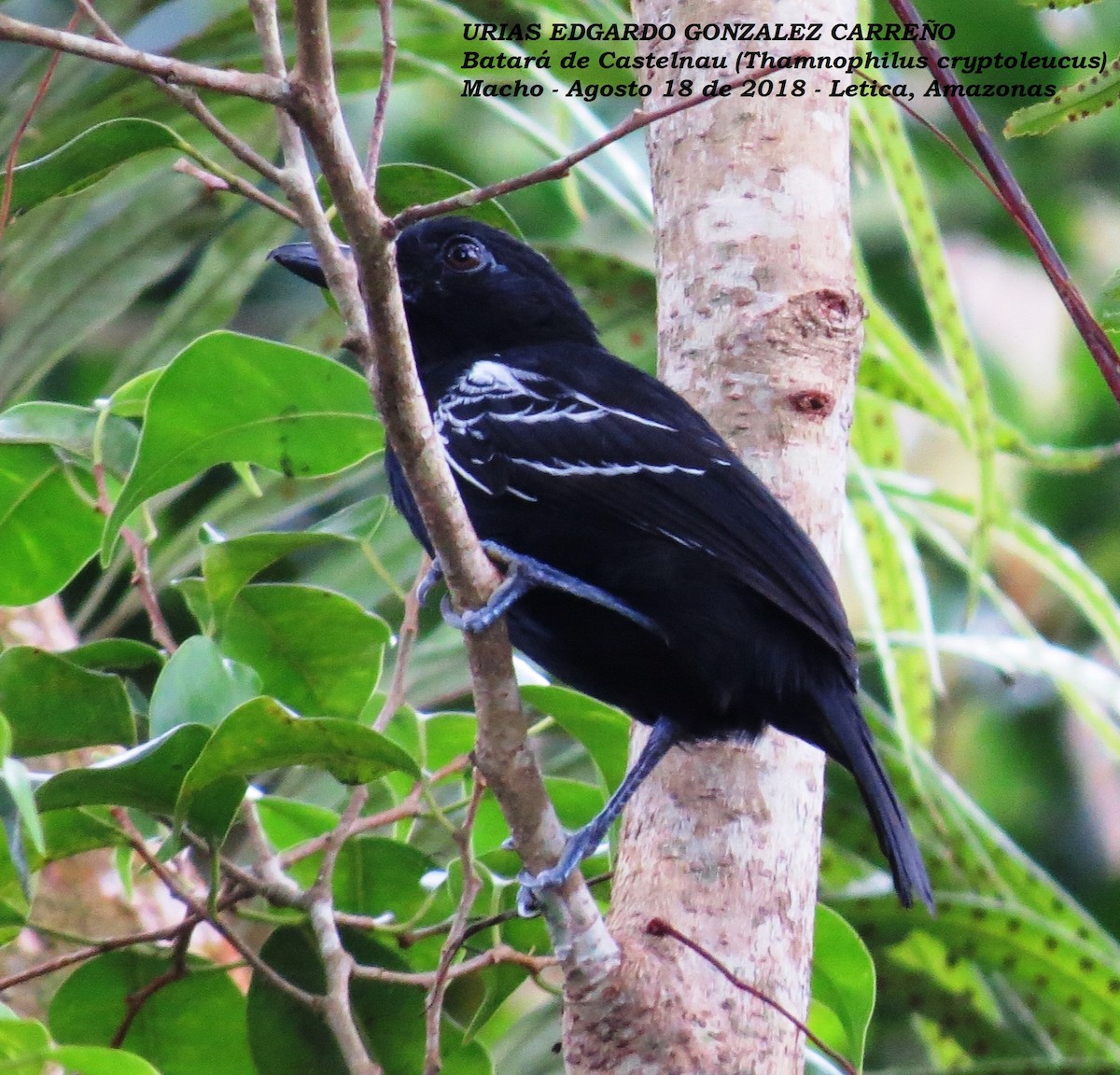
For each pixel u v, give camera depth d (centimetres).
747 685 700
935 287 812
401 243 857
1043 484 1413
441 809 704
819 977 722
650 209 926
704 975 599
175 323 912
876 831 684
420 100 1380
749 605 701
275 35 533
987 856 878
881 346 915
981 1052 887
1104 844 1370
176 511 1056
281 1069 690
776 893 638
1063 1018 873
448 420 763
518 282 858
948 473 1424
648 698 727
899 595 911
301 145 533
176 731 589
